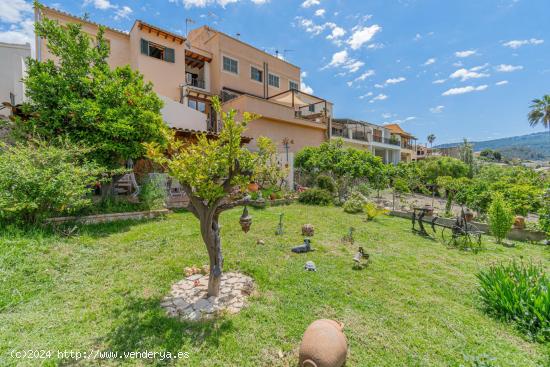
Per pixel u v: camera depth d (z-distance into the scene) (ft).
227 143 12.61
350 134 104.73
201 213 12.96
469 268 19.43
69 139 23.99
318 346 8.79
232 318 11.82
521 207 32.60
